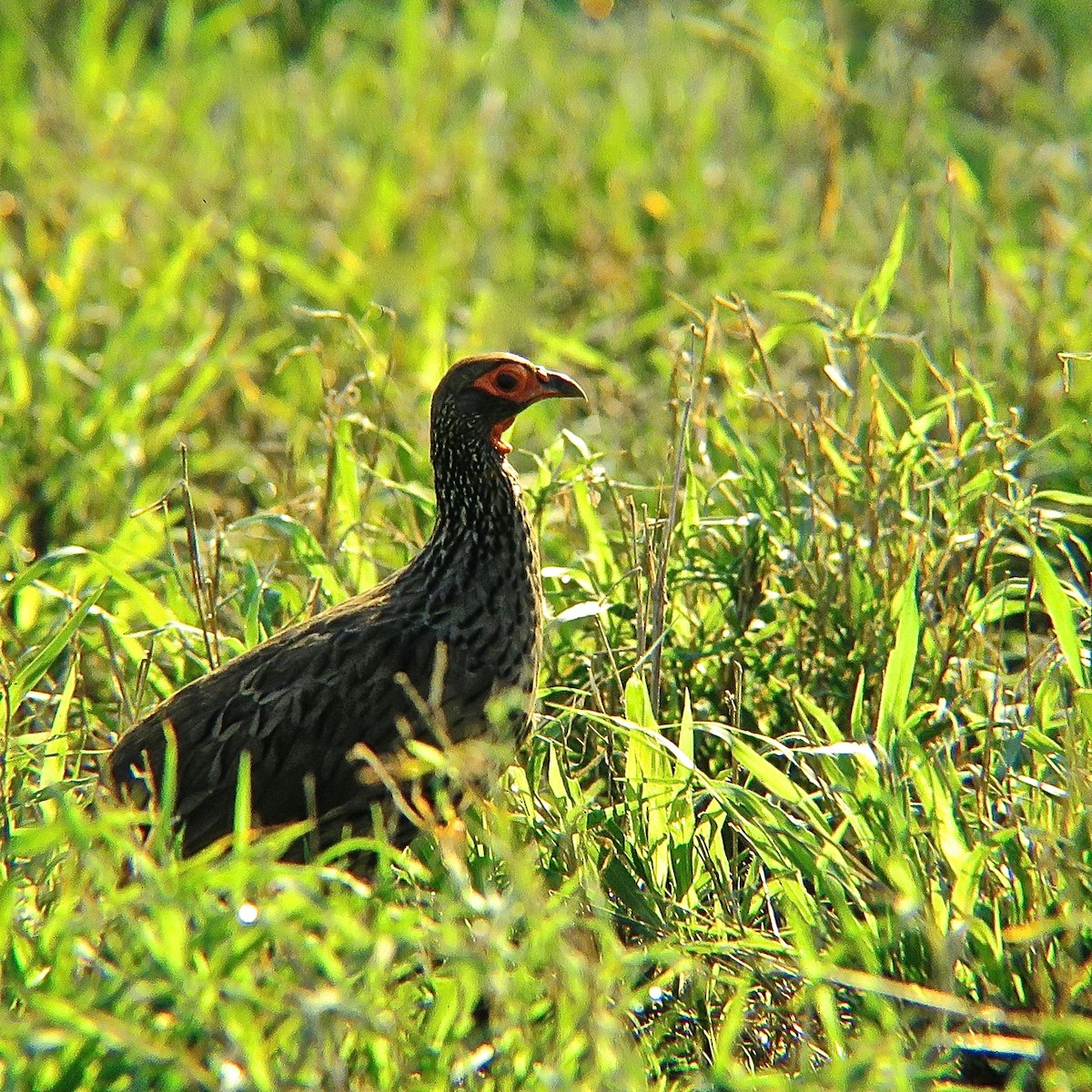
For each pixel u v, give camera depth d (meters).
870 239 14.70
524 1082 6.29
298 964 6.14
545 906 6.68
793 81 17.05
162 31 20.92
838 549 9.91
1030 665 8.48
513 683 8.59
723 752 9.36
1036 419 11.88
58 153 16.34
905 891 6.86
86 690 9.80
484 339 13.59
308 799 7.90
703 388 10.52
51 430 12.09
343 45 20.88
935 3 21.19
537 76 18.64
